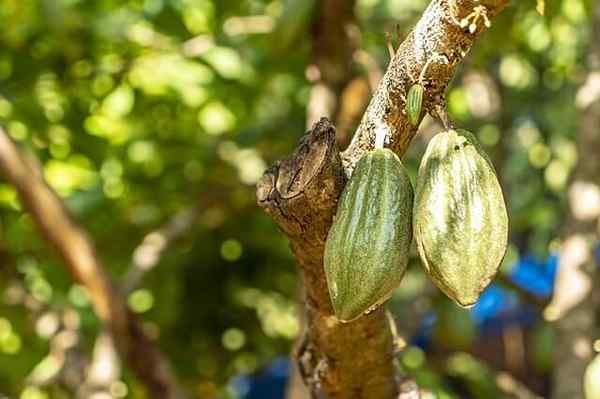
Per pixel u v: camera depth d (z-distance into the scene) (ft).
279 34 12.84
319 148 6.61
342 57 12.80
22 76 16.25
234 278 19.76
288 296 19.95
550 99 18.57
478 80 17.39
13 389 17.34
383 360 7.73
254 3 16.57
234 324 19.93
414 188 6.38
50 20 15.07
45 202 12.59
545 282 19.01
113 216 17.76
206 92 17.06
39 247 17.04
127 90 16.84
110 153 17.58
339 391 7.98
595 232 13.02
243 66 16.15
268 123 17.04
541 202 18.47
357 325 7.37
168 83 16.75
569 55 17.54
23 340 17.04
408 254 6.24
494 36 12.16
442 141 6.32
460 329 15.47
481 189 6.19
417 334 18.01
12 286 16.94
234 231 19.24
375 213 6.17
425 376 13.29
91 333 16.69
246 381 23.39
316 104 12.88
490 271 6.13
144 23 16.25
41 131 16.33
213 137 17.88
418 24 6.46
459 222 6.12
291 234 6.90
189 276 19.57
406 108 6.45
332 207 6.68
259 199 6.82
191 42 16.11
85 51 16.15
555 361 12.74
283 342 20.03
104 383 14.06
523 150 18.42
